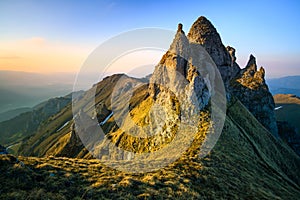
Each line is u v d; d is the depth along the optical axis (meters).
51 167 20.78
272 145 80.75
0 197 15.23
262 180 33.34
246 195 24.73
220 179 26.61
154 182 21.58
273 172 43.22
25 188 16.80
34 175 18.45
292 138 139.50
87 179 19.95
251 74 138.75
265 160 51.16
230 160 35.31
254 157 45.84
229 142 44.53
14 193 15.72
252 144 56.38
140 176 22.94
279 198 27.48
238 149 43.62
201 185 23.98
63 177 19.30
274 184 34.62
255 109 119.69
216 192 23.41
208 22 97.88
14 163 19.25
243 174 31.97
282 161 74.19
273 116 123.88
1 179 17.09
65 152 117.44
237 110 82.25
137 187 20.09
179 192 20.62
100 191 18.09
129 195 18.20
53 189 17.38
